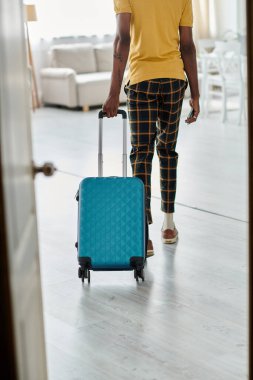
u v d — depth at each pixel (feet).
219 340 11.30
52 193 20.70
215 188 20.74
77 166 24.04
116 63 14.17
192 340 11.33
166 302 12.89
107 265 13.43
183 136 28.99
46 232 17.16
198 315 12.28
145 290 13.46
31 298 7.20
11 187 5.98
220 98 39.78
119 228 13.50
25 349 6.58
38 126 32.86
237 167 23.32
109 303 12.89
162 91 14.47
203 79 34.32
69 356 10.89
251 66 6.27
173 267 14.62
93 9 42.27
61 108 38.83
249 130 6.43
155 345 11.19
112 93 14.28
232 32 44.98
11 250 5.87
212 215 18.16
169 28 14.25
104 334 11.62
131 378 10.19
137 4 14.03
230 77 31.89
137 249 13.44
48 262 15.16
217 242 16.11
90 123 33.17
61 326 11.98
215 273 14.26
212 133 29.55
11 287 5.82
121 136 29.50
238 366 10.45
